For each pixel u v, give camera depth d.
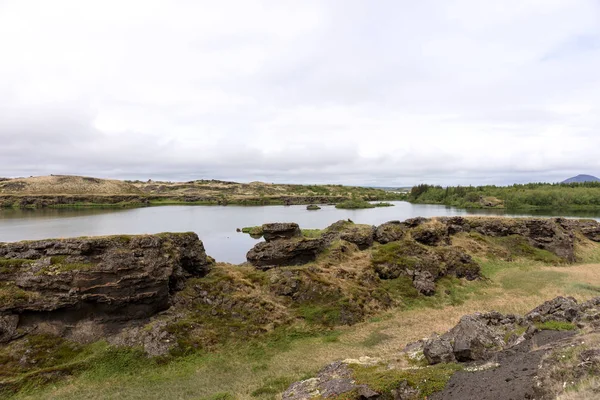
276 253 49.34
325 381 23.77
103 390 26.94
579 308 28.23
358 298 44.00
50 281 32.44
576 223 87.38
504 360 20.67
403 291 48.81
